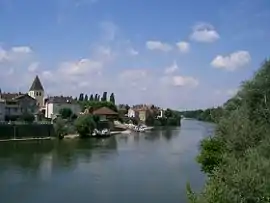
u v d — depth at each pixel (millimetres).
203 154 37281
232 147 28469
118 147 100750
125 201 42188
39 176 57000
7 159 74438
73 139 124188
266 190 17484
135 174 58656
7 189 48344
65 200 43000
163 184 51031
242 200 17719
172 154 85000
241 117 30953
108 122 164250
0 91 163875
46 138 121438
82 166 66688
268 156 21719
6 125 115938
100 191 47344
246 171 18672
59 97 187250
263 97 31438
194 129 196125
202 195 21328
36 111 154875
